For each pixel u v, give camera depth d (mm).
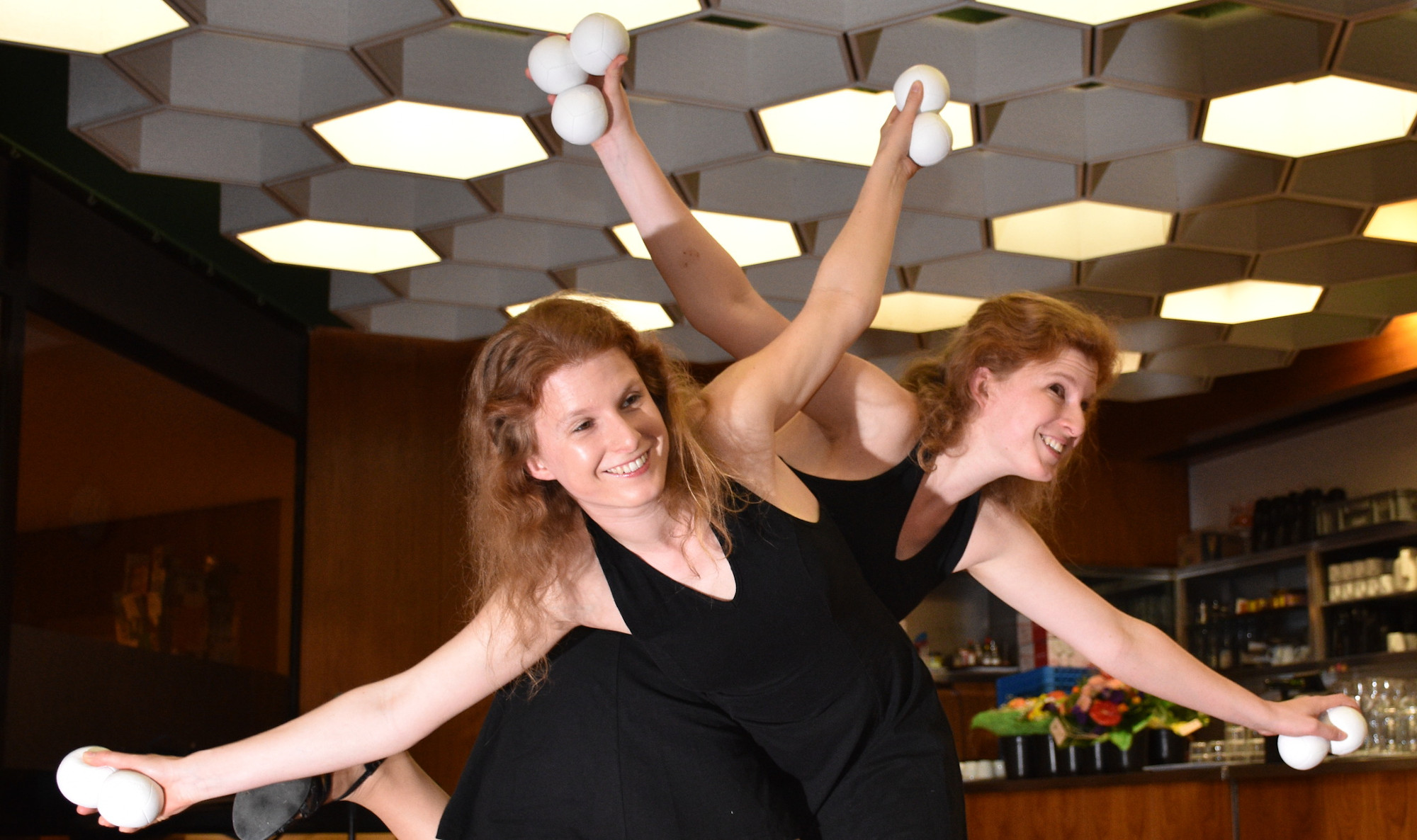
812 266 5805
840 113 4418
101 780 1866
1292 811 3572
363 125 4406
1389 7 3668
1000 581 2188
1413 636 6711
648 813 1862
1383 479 7484
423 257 5566
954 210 5023
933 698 1919
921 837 1754
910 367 2180
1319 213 5270
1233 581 8164
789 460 2066
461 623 7316
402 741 1891
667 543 1750
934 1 3639
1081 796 4113
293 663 6934
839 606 1795
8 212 4949
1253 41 4051
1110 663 2207
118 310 5609
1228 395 8086
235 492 6438
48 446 5070
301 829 5496
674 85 4098
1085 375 2000
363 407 7375
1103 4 3664
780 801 1883
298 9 3750
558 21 3674
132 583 5543
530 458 1700
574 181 5098
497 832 1936
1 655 4648
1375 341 7227
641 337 1704
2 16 3734
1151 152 4543
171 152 4641
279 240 5410
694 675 1844
